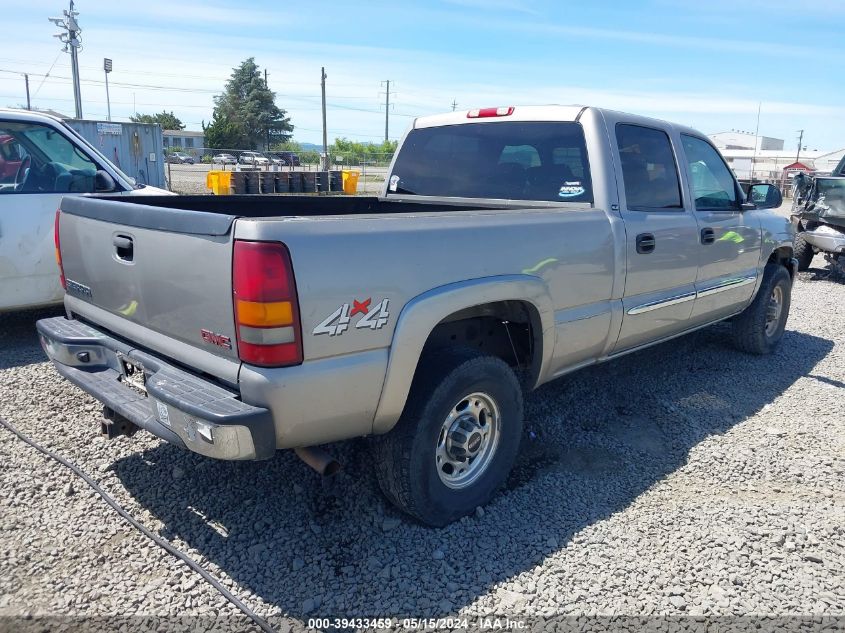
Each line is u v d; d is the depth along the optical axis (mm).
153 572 2773
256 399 2451
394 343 2723
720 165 5117
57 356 3377
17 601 2562
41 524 3053
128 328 3074
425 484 2980
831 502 3484
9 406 4305
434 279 2855
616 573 2859
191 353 2705
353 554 2938
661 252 4223
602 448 4066
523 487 3572
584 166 3961
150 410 2826
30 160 5875
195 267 2588
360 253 2594
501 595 2701
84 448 3783
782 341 6652
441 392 2941
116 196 3719
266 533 3061
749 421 4523
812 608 2676
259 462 3674
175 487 3414
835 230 10539
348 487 3434
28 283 5730
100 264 3195
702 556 2990
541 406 4629
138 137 19594
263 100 88625
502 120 4371
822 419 4578
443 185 4688
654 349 6062
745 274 5375
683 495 3529
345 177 25000
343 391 2617
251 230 2373
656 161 4355
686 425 4398
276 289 2387
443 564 2881
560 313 3553
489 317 3623
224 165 44438
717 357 5941
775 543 3104
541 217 3395
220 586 2689
